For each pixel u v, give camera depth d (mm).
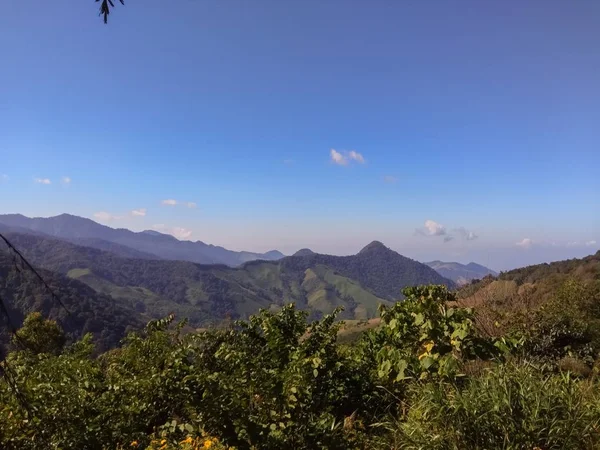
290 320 5852
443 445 3260
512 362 4203
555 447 3119
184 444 3604
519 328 7230
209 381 3697
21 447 3814
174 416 4512
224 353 4789
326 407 4598
